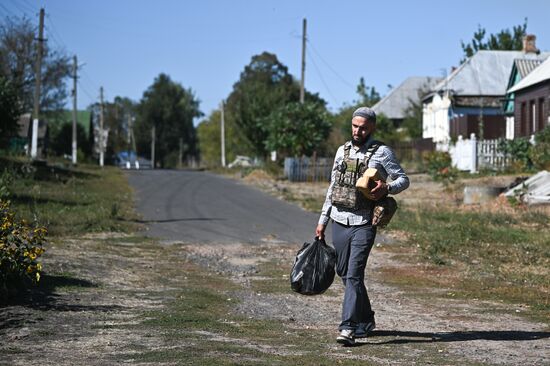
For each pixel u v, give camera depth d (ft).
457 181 164.14
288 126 227.81
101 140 415.03
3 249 47.29
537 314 49.60
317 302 54.80
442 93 276.00
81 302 49.49
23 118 345.72
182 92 620.49
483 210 117.29
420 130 320.09
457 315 49.11
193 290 57.82
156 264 72.49
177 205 134.82
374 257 79.10
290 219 115.44
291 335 41.57
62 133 422.41
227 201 143.84
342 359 34.83
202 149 586.86
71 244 81.61
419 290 60.13
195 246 87.10
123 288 57.06
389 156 38.75
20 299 48.19
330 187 39.63
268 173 228.22
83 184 180.14
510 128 234.38
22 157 214.90
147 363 32.81
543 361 34.96
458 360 35.04
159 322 43.70
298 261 40.24
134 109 650.02
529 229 98.43
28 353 34.73
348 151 39.34
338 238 39.01
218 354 35.01
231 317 47.24
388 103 393.70
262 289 60.13
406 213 115.24
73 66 331.16
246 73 564.30
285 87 349.00
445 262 74.69
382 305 53.26
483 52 282.56
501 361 34.91
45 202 123.85
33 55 356.79
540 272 69.36
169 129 602.03
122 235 93.66
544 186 124.98
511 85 231.09
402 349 37.65
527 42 283.59
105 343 37.45
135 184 193.26
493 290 59.88
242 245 89.04
